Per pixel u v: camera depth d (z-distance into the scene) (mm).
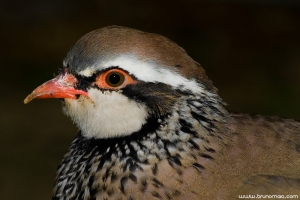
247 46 30094
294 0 33500
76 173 9562
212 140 9031
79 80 9266
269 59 28922
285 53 29438
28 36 30641
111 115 9062
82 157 9594
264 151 9094
